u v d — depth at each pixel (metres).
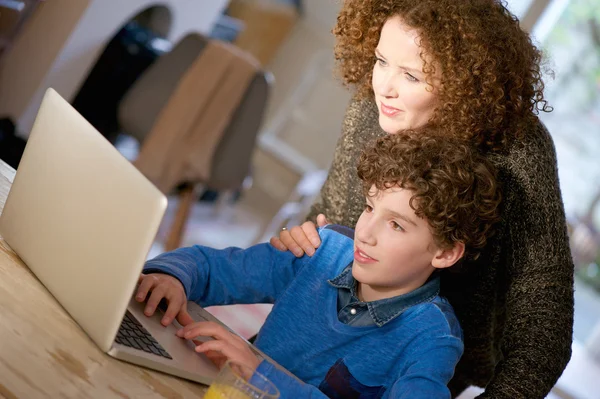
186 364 1.11
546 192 1.31
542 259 1.31
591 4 4.55
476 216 1.24
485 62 1.24
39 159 1.17
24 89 3.18
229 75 3.34
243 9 5.05
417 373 1.16
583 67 4.66
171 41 3.96
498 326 1.46
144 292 1.19
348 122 1.56
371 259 1.22
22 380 0.90
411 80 1.26
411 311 1.25
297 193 4.43
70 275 1.09
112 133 3.81
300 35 5.30
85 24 3.10
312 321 1.31
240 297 1.37
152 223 0.96
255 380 0.97
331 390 1.26
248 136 3.39
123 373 1.02
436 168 1.19
